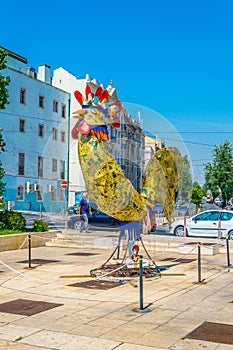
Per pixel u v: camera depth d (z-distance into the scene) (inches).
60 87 1980.8
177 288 400.2
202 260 586.2
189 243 701.9
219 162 2074.3
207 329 272.2
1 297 364.5
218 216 859.4
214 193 2081.7
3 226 746.2
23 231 770.8
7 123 1636.3
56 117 1905.8
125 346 241.8
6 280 439.2
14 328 276.1
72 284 416.5
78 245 729.0
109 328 275.1
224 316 303.3
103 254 657.6
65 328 275.7
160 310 319.9
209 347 239.3
